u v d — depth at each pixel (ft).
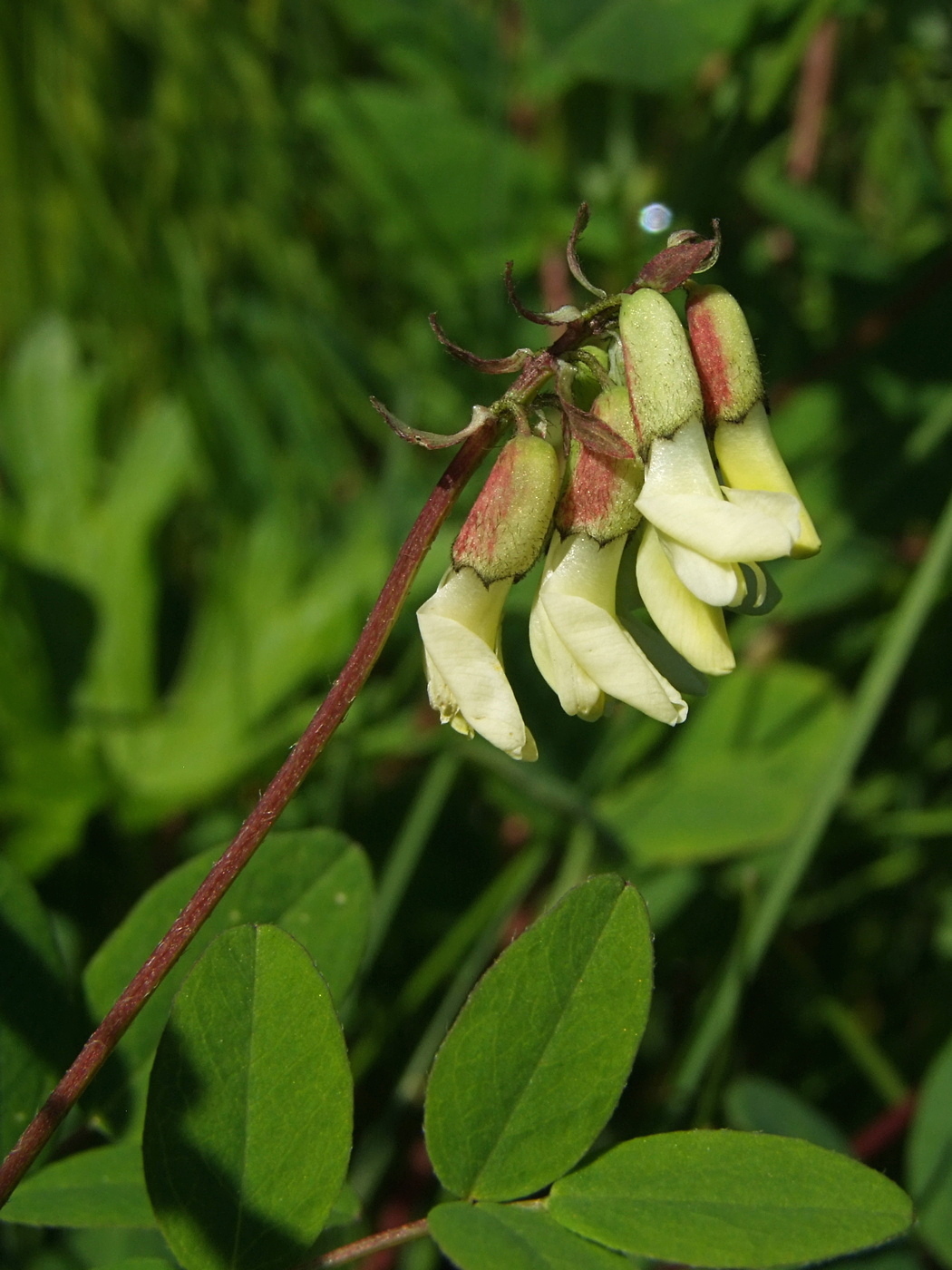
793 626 0.59
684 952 0.51
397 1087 0.47
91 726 0.57
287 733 0.55
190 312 0.65
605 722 0.55
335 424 0.65
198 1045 0.30
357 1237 0.45
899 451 0.58
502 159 0.62
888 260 0.60
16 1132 0.34
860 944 0.55
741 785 0.52
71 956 0.46
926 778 0.55
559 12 0.58
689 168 0.61
